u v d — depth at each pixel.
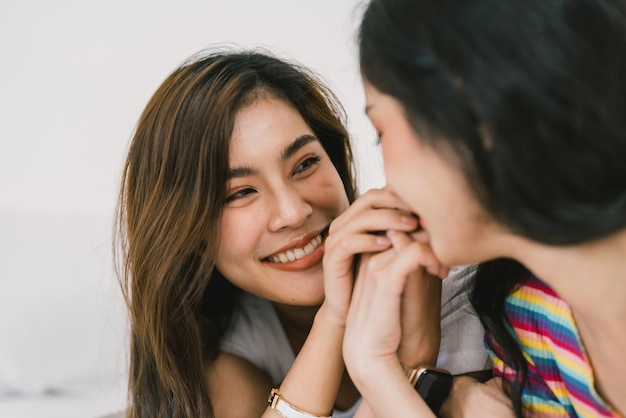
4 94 1.89
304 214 0.99
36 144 1.91
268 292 1.07
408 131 0.58
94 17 1.90
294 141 1.00
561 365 0.70
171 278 1.08
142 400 1.16
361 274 0.83
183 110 1.02
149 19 1.92
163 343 1.10
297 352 1.27
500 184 0.53
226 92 0.99
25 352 1.54
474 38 0.52
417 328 0.82
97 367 1.53
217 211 1.01
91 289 1.67
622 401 0.67
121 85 1.93
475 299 0.79
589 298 0.60
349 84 2.00
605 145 0.51
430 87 0.54
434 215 0.59
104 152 1.93
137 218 1.11
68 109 1.91
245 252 1.03
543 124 0.51
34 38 1.88
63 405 1.45
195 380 1.11
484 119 0.52
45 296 1.63
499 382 0.82
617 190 0.53
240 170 0.98
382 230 0.83
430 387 0.81
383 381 0.78
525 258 0.60
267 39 2.02
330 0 2.04
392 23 0.57
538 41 0.51
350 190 1.25
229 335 1.17
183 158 1.02
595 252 0.57
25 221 1.83
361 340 0.79
